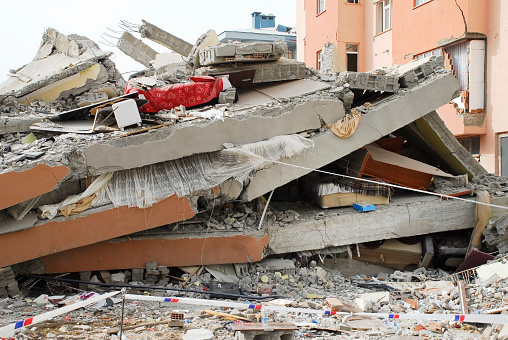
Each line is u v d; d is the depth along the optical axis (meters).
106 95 14.04
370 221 10.44
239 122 9.38
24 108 12.82
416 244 11.16
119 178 8.70
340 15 22.19
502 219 10.30
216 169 9.13
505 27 14.81
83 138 8.65
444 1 16.48
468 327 6.69
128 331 6.16
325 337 6.19
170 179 8.90
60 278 8.56
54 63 15.60
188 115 9.52
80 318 6.72
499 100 15.16
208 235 9.17
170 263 9.02
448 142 12.20
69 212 8.18
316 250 10.17
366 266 11.03
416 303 7.98
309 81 11.52
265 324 5.54
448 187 12.01
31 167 7.71
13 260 7.87
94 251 8.67
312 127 10.22
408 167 11.31
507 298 7.30
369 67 22.41
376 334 6.34
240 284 8.95
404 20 18.94
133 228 8.55
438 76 11.23
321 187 10.74
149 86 10.54
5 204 7.54
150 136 8.63
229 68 11.57
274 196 11.88
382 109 10.66
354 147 10.45
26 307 7.32
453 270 11.12
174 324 6.34
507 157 15.04
